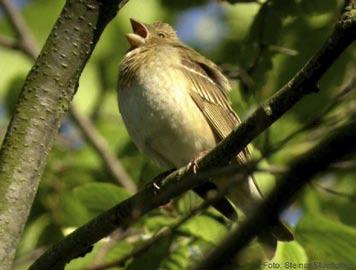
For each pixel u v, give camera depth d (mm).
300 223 9859
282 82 13047
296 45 13102
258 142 11172
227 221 10594
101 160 14305
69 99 7910
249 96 12250
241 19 15656
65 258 8758
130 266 10883
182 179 8945
